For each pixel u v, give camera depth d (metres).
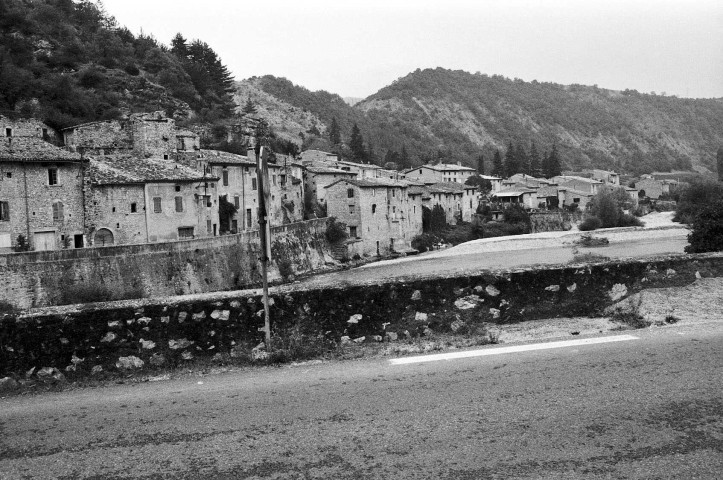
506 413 8.78
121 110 100.44
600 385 9.66
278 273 60.12
